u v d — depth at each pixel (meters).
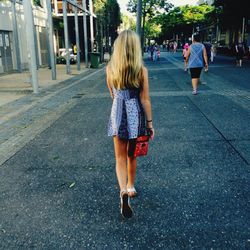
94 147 5.57
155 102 9.63
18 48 20.86
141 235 2.99
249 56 32.44
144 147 3.24
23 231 3.11
